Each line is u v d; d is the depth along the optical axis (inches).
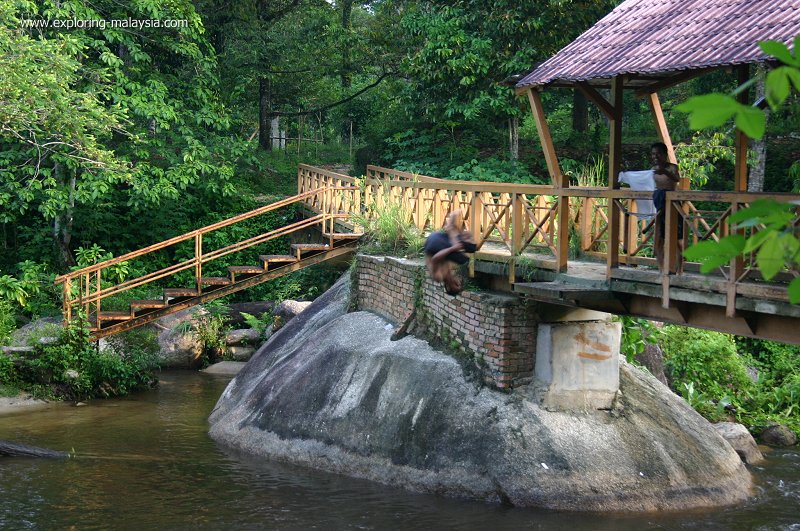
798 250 77.5
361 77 1620.3
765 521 380.8
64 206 753.6
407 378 456.4
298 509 387.5
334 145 1542.8
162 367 756.6
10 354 625.9
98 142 840.9
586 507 385.4
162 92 823.7
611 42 381.4
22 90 644.7
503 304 423.2
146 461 468.1
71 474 443.8
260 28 1179.3
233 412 536.7
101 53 813.9
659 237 341.7
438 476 408.5
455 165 924.6
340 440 454.6
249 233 946.7
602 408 433.7
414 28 944.3
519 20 874.1
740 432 501.0
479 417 418.9
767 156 911.0
